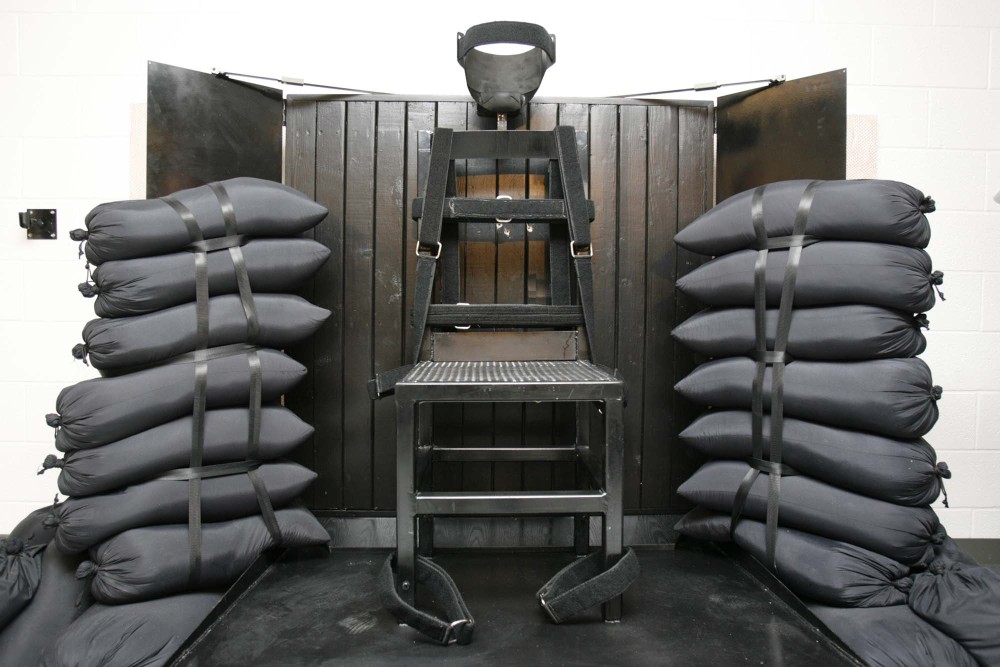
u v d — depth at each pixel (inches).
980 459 68.3
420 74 67.0
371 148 61.2
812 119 56.2
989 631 37.4
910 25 67.5
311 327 52.3
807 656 37.7
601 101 62.2
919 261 43.4
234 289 49.4
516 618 42.8
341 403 61.1
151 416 45.1
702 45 67.3
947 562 43.4
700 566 53.0
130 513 43.8
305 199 52.8
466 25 66.9
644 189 62.5
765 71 67.5
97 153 66.7
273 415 50.3
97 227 45.0
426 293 51.9
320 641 39.4
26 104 66.5
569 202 52.7
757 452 48.7
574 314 54.8
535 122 61.7
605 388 40.4
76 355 45.9
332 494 61.1
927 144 67.8
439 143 52.2
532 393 40.1
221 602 42.8
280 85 65.9
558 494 41.0
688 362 62.5
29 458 67.1
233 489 47.4
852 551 43.1
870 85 67.5
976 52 67.8
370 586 48.4
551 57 53.4
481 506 40.4
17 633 42.0
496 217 53.7
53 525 44.3
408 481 40.6
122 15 66.2
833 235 45.3
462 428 61.1
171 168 55.7
